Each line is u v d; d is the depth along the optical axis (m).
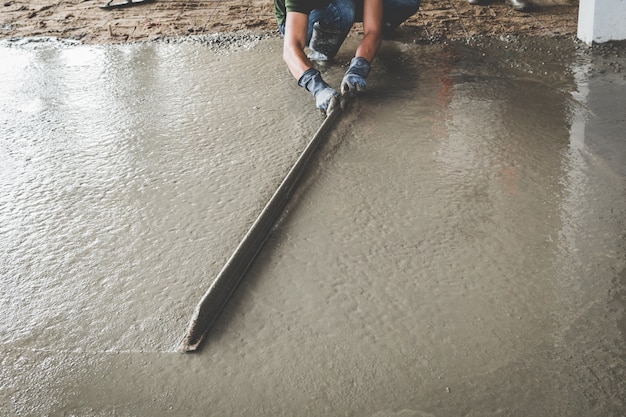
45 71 4.41
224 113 3.70
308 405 1.89
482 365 2.00
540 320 2.16
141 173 3.12
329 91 3.60
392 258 2.47
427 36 4.75
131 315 2.26
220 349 2.10
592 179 2.92
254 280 2.39
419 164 3.09
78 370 2.05
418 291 2.30
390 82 4.04
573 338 2.08
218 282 2.28
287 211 2.78
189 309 2.27
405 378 1.96
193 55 4.58
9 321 2.25
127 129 3.57
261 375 2.00
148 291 2.37
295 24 3.76
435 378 1.96
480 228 2.62
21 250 2.61
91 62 4.54
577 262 2.41
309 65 3.71
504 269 2.39
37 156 3.31
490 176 2.97
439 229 2.62
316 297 2.30
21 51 4.77
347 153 3.21
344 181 2.97
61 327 2.22
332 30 4.11
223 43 4.77
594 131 3.35
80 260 2.54
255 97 3.89
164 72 4.32
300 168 3.03
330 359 2.04
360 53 3.88
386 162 3.12
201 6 5.60
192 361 2.06
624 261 2.40
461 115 3.57
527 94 3.81
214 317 2.22
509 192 2.85
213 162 3.19
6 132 3.57
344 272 2.41
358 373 1.99
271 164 3.14
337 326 2.17
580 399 1.88
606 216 2.66
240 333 2.16
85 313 2.28
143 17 5.39
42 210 2.86
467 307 2.22
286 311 2.24
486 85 3.94
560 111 3.58
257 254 2.52
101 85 4.16
